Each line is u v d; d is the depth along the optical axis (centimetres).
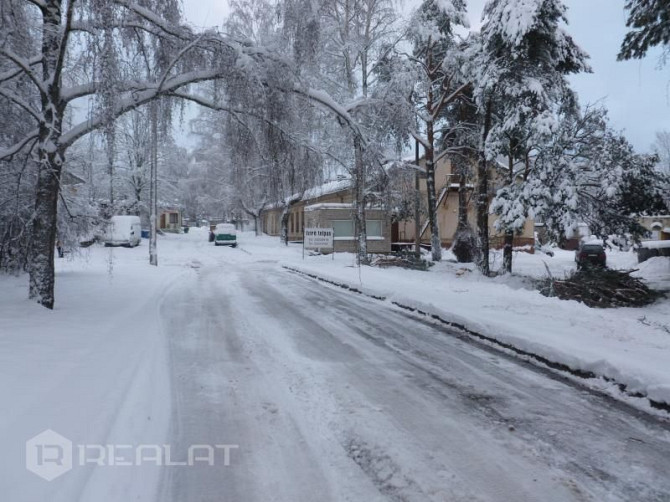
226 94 951
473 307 943
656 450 378
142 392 468
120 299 1065
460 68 1950
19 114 1048
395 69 1875
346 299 1197
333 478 329
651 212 1623
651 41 1231
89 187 1591
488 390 517
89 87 829
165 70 935
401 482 325
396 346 710
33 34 992
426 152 2192
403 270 1948
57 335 647
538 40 1641
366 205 2419
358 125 1118
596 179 1559
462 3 2156
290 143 1020
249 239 4497
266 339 740
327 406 462
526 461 357
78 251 1595
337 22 1923
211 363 602
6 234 1272
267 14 1076
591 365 557
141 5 880
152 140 1095
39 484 286
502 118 1848
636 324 801
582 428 419
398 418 435
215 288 1400
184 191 4731
